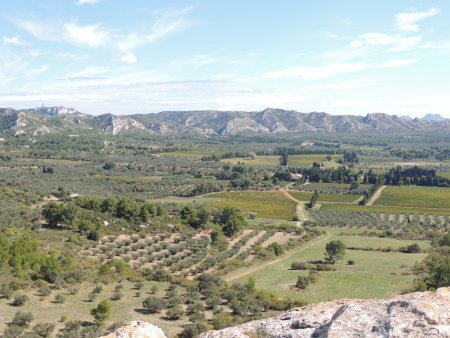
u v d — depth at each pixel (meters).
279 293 70.44
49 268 66.56
